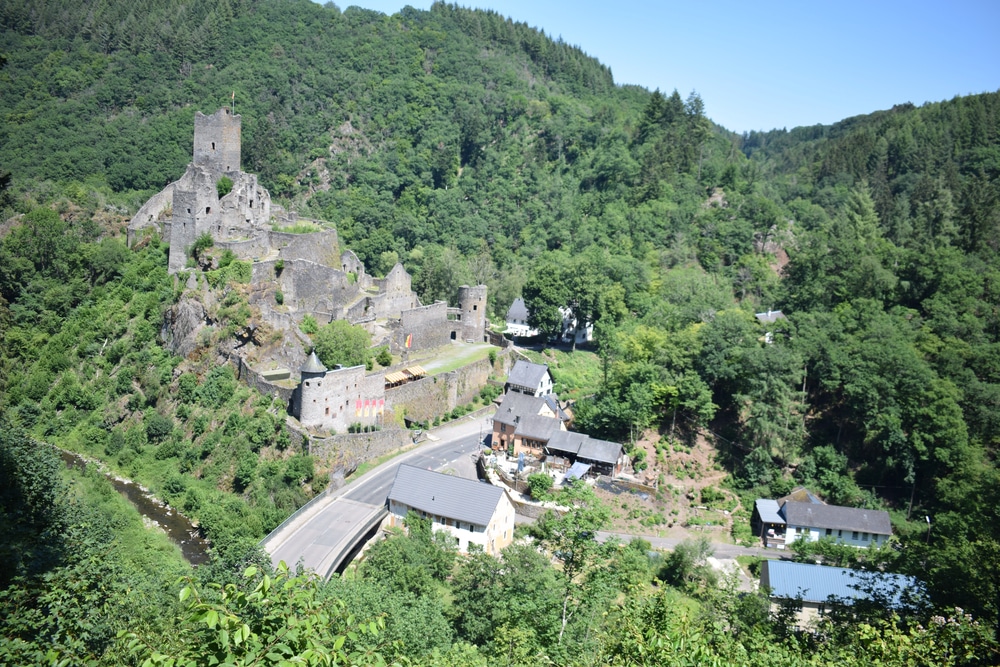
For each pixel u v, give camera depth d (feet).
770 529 318.04
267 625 73.46
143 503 311.68
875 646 117.08
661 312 451.94
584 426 372.99
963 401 354.54
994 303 428.56
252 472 313.73
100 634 104.42
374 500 299.99
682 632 109.70
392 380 361.71
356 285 415.03
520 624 165.48
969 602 178.50
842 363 369.91
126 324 389.60
